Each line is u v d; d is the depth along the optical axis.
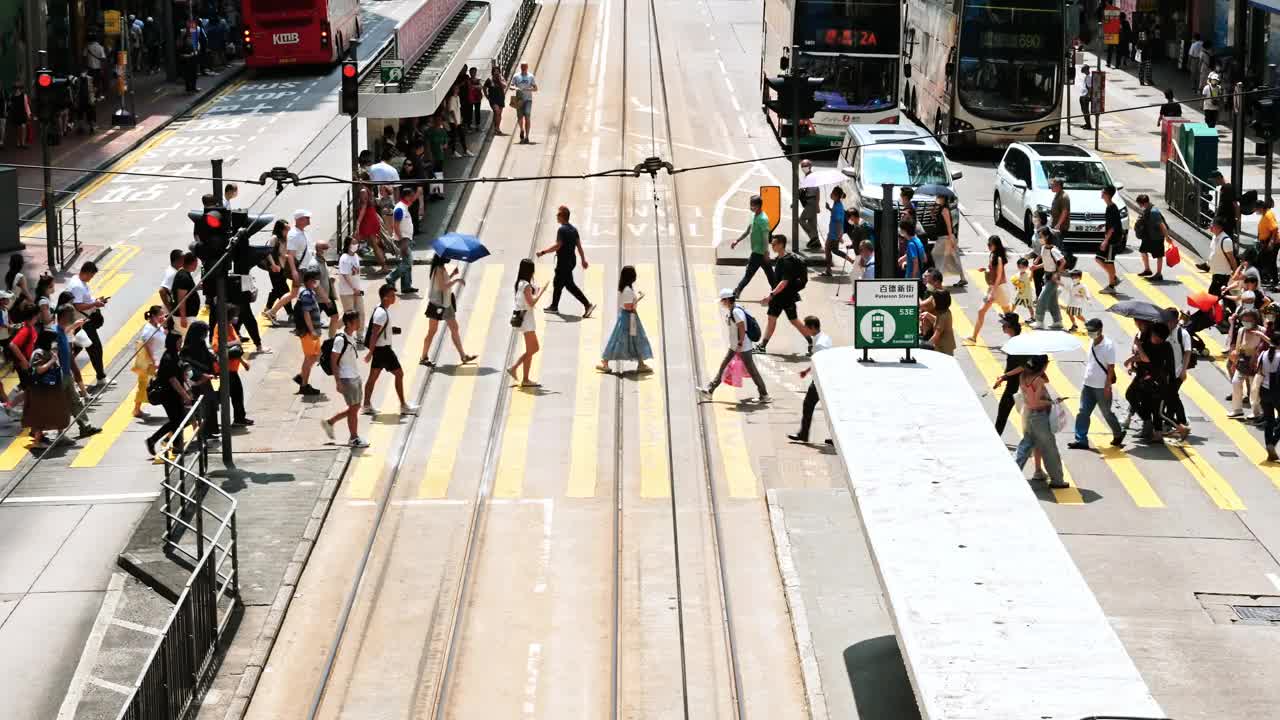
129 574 29.77
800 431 36.41
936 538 22.42
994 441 25.47
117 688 25.67
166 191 59.59
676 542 31.42
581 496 33.47
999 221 57.06
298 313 38.38
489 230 53.81
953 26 67.88
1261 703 25.02
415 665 26.91
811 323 35.62
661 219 55.53
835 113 65.81
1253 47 77.81
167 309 39.88
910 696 25.42
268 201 57.59
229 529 31.14
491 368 41.06
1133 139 72.38
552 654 27.20
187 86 78.38
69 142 67.19
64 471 34.66
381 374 40.50
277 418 37.41
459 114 65.00
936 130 70.94
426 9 65.62
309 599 29.08
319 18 81.12
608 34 92.62
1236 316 41.06
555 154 64.81
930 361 29.00
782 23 68.25
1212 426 37.31
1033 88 67.50
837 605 28.55
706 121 71.75
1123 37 91.81
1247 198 53.00
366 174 50.03
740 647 27.47
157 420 37.72
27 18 69.25
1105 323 45.00
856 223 48.44
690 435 36.72
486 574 30.06
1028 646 19.86
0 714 24.81
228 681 26.20
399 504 33.09
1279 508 32.66
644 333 40.28
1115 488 33.69
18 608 28.34
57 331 35.41
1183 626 27.66
